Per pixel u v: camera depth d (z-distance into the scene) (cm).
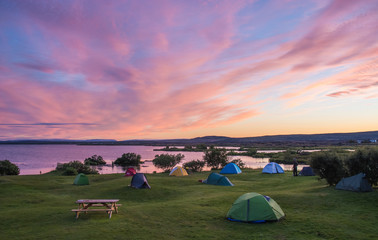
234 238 1109
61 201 2111
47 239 1070
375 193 1786
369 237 1081
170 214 1516
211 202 1850
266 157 9494
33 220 1397
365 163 1933
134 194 2325
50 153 16225
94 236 1108
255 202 1385
